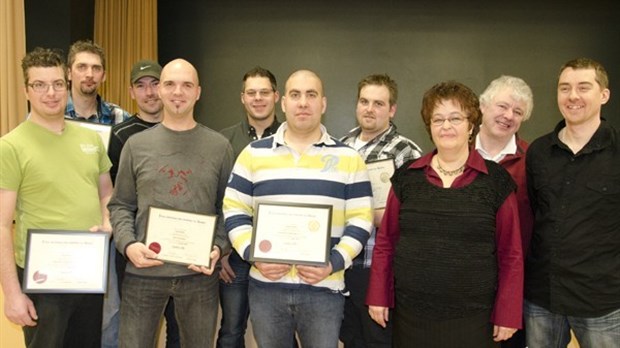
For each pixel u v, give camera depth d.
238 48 5.66
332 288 2.19
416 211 2.01
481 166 2.02
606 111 5.53
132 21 5.28
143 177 2.31
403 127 5.64
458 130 2.02
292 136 2.29
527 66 5.55
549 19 5.53
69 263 2.17
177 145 2.34
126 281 2.34
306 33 5.63
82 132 2.37
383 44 5.61
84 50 2.99
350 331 2.77
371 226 2.24
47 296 2.18
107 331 2.74
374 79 2.79
